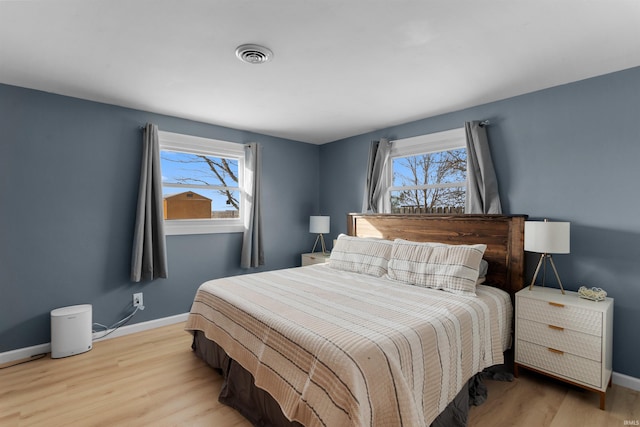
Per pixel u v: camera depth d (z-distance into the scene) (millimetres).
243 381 2021
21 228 2666
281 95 2842
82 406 2021
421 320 1838
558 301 2209
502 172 2918
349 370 1395
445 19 1704
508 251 2680
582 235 2471
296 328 1733
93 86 2631
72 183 2887
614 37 1872
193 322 2654
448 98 2900
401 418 1426
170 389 2227
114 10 1617
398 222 3541
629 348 2270
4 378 2354
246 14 1659
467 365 1944
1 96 2568
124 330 3168
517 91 2734
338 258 3375
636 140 2240
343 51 2055
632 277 2258
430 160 3602
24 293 2684
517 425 1854
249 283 2721
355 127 3924
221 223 3939
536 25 1756
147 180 3178
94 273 3010
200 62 2203
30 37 1872
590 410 1999
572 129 2521
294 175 4617
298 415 1515
